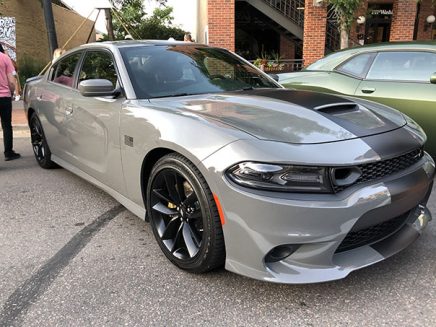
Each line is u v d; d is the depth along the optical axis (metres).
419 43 5.25
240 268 2.51
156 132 2.94
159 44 4.12
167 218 3.12
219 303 2.63
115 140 3.46
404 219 2.89
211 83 3.77
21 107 10.20
